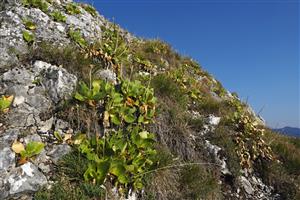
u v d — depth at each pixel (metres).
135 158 1.37
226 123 2.05
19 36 1.74
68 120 1.45
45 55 1.67
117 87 1.65
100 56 1.83
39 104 1.47
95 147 1.34
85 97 1.47
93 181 1.25
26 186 1.18
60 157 1.31
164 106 1.78
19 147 1.26
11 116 1.39
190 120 1.89
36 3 2.03
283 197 1.85
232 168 1.78
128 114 1.50
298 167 2.04
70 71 1.64
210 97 2.40
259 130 2.03
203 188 1.55
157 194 1.40
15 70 1.55
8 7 1.94
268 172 1.92
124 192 1.32
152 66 2.26
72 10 2.25
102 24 2.62
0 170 1.20
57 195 1.18
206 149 1.79
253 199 1.76
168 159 1.52
